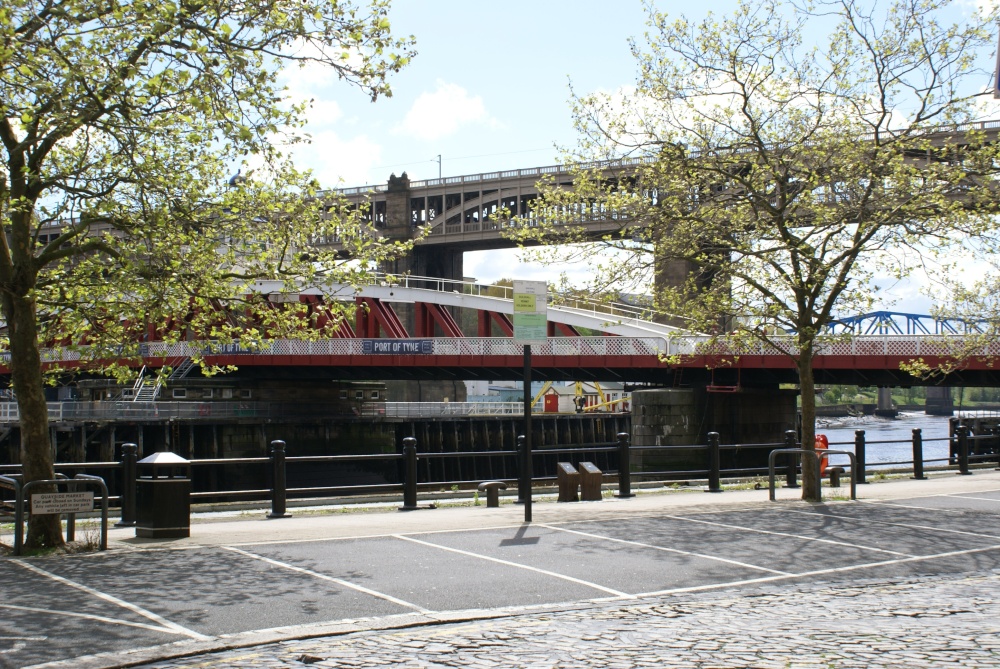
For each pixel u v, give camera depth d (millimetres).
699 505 19812
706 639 8500
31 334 13945
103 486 13562
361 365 71312
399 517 17734
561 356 62188
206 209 15539
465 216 119250
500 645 8359
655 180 20703
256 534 14961
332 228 17094
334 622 9195
